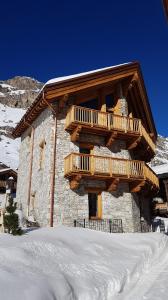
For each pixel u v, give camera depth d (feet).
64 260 22.29
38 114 54.80
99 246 28.66
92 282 19.89
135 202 51.47
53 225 41.42
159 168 84.58
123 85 57.41
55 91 46.09
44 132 49.88
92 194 47.06
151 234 39.81
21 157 65.05
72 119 45.42
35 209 48.93
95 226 44.47
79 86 48.42
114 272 22.75
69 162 43.70
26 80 403.13
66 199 43.65
